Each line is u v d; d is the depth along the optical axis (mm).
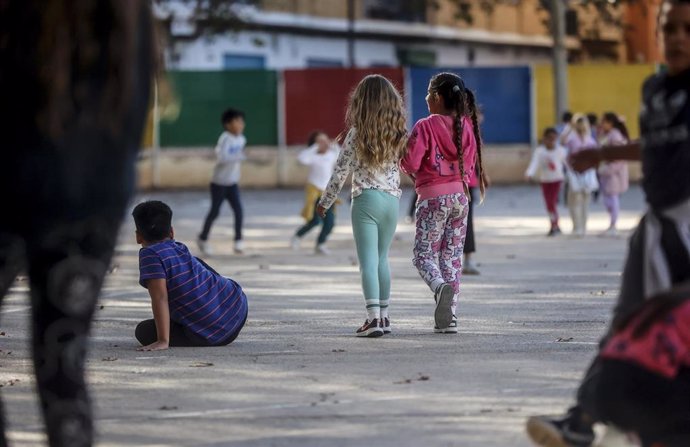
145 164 79438
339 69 79750
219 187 41031
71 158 9859
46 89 9719
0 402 11266
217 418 15211
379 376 17906
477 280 32000
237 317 21203
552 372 18062
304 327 23500
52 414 10367
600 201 66688
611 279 31891
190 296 20797
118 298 28719
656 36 12094
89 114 9844
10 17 9781
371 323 22016
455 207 22547
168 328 20688
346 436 14172
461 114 22516
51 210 9938
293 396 16531
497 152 80312
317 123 80250
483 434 14227
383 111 21688
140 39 10188
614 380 10977
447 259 22797
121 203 10195
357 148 21844
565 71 78000
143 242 21188
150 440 14078
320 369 18578
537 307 26234
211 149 80000
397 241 44844
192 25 86625
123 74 9891
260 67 98750
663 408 10891
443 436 14148
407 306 26828
